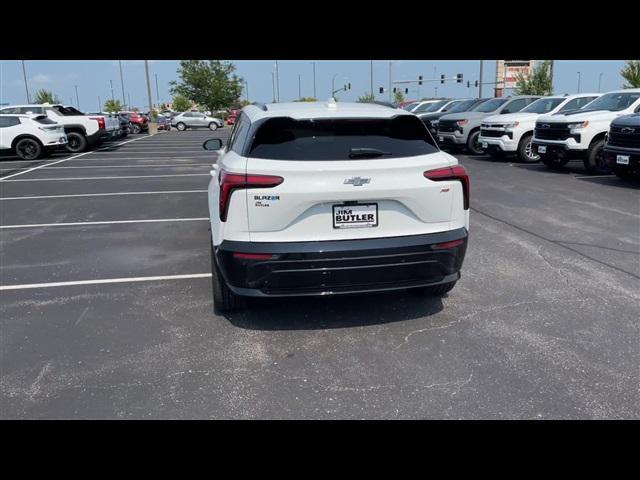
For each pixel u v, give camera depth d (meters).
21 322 4.27
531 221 7.43
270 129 3.82
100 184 11.56
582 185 10.39
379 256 3.63
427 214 3.75
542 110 14.41
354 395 3.17
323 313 4.36
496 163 14.51
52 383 3.34
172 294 4.85
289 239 3.59
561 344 3.78
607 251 5.95
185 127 42.94
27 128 17.27
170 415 3.00
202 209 8.70
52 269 5.61
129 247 6.43
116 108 72.12
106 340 3.93
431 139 4.08
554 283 4.98
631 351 3.66
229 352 3.73
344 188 3.54
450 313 4.34
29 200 9.64
